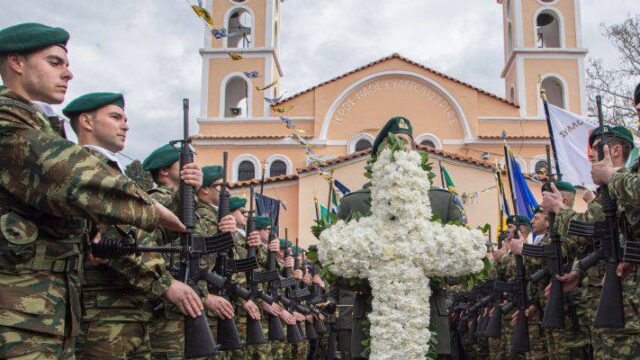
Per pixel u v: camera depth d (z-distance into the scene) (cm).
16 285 311
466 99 2673
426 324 447
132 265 418
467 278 473
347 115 2703
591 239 560
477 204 2214
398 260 450
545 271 588
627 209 445
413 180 459
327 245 460
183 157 456
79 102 462
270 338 804
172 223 384
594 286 564
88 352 438
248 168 2664
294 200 2364
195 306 430
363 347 481
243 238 812
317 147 2667
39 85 352
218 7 2802
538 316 739
